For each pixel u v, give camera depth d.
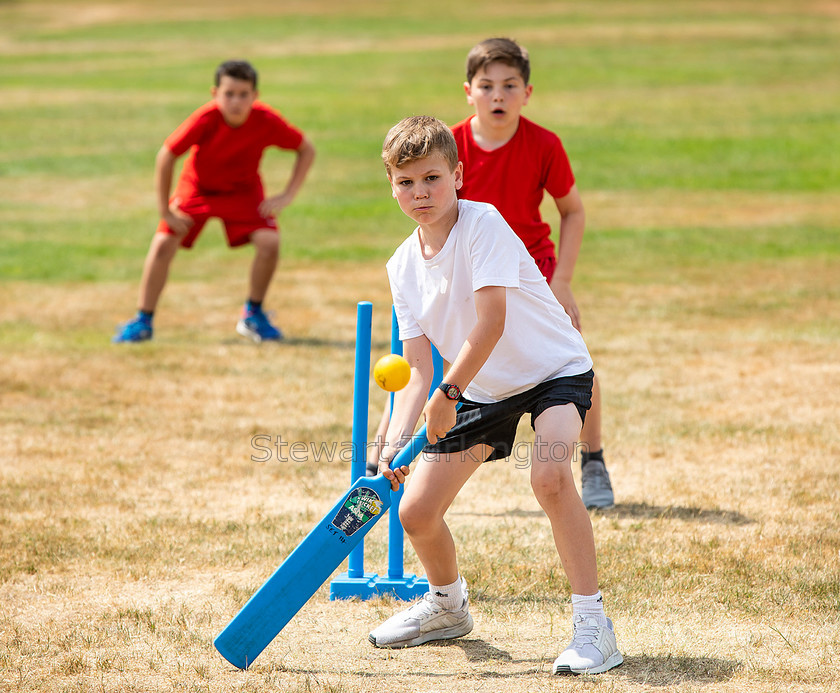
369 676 7.20
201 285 23.47
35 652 7.61
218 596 8.72
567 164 10.42
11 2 105.50
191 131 17.72
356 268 25.16
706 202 32.31
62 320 20.08
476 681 7.09
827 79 56.22
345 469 12.11
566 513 7.16
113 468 12.02
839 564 9.14
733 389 14.88
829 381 15.20
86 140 44.06
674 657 7.38
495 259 7.07
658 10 87.38
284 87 56.47
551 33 76.12
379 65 64.06
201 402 14.70
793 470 11.67
